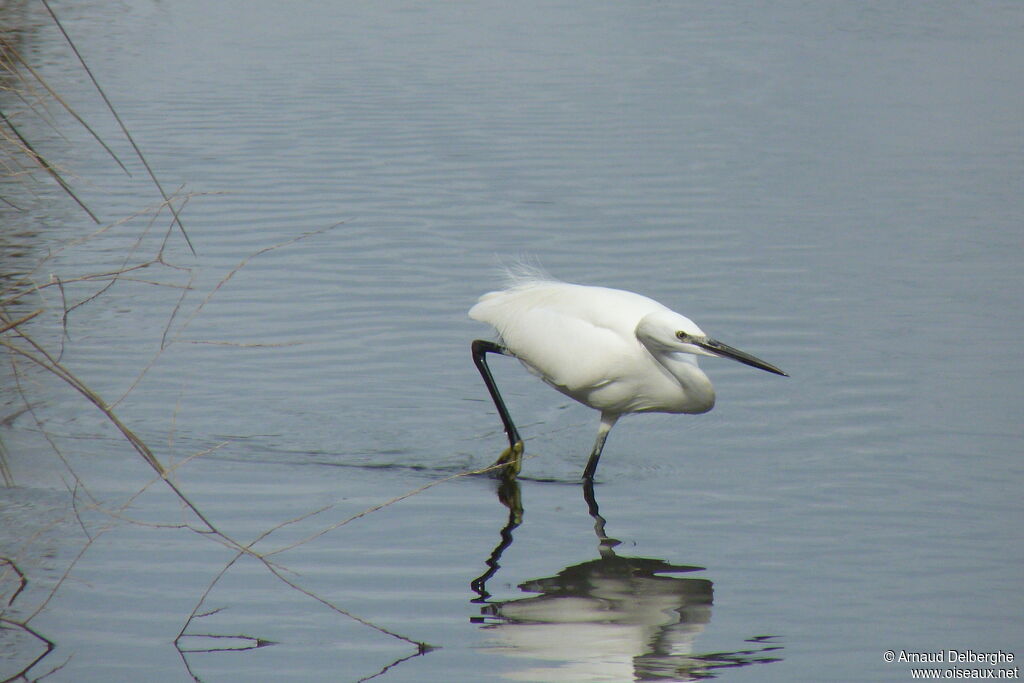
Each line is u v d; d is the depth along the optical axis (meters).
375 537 9.76
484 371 12.00
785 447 11.56
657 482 10.95
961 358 13.58
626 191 20.12
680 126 24.25
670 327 10.74
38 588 8.77
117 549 9.41
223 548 9.48
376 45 32.69
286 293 15.69
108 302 15.13
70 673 7.69
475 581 8.99
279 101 26.36
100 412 12.09
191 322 14.62
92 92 26.98
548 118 24.86
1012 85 27.31
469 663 7.84
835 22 35.16
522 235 17.97
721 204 19.42
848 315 14.91
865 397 12.62
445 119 24.81
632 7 37.88
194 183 20.44
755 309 15.13
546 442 12.03
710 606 8.60
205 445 11.53
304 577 9.04
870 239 17.77
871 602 8.63
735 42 32.41
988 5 37.44
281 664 7.82
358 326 14.69
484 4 38.75
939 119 24.58
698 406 11.28
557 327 11.37
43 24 34.09
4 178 19.77
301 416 12.31
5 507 10.05
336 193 19.97
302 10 38.34
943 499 10.34
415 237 17.84
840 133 23.64
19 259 16.50
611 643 8.08
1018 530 9.73
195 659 7.86
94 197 19.44
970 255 17.06
